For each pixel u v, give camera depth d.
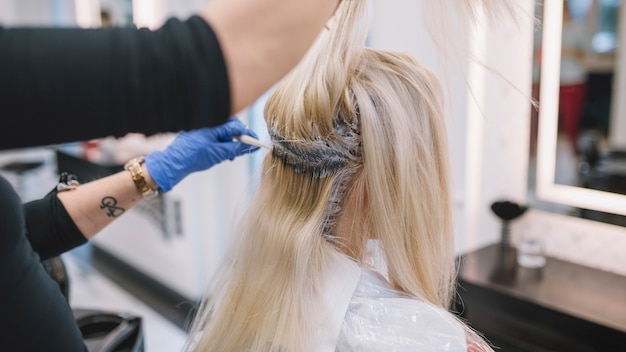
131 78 0.37
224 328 0.75
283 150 0.72
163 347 2.51
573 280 1.54
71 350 0.54
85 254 3.76
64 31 0.37
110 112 0.37
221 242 2.74
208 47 0.38
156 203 2.96
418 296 0.74
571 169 1.64
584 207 1.63
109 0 3.29
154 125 0.39
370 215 0.73
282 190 0.73
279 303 0.70
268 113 0.74
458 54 0.81
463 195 1.91
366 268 0.75
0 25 0.38
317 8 0.40
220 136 0.89
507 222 1.73
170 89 0.38
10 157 3.89
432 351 0.65
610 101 1.52
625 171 1.53
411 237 0.73
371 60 0.72
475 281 1.54
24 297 0.47
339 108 0.68
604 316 1.33
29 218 0.80
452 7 0.77
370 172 0.69
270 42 0.39
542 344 1.38
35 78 0.35
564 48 1.58
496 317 1.51
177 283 2.96
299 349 0.67
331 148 0.69
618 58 1.49
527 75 1.69
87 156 2.88
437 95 0.74
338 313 0.68
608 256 1.60
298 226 0.71
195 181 2.71
